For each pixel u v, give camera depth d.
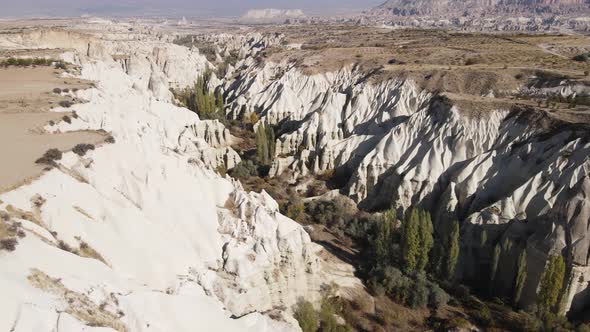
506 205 47.84
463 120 61.47
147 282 30.31
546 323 38.38
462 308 42.72
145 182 36.41
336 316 39.34
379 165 64.25
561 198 44.66
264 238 37.84
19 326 19.28
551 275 38.03
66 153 34.34
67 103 49.97
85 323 21.59
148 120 61.97
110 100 60.91
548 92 65.69
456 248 44.28
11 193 27.70
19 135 38.47
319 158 72.06
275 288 37.19
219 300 33.31
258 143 76.25
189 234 35.91
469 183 54.22
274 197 64.06
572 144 48.22
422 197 57.91
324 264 45.75
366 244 53.66
